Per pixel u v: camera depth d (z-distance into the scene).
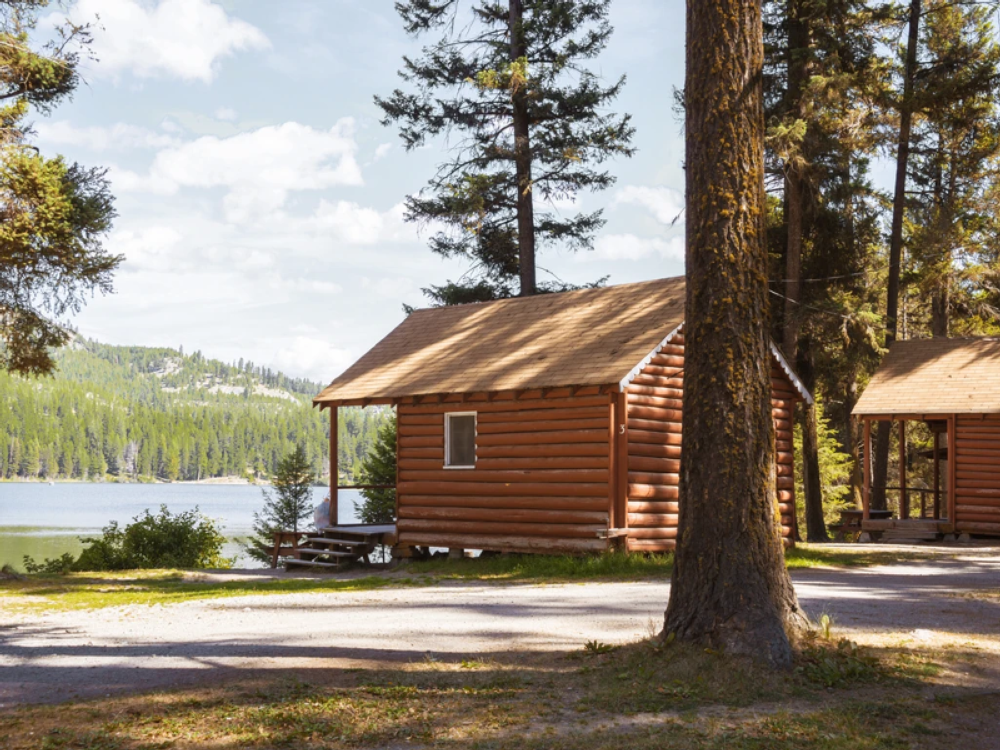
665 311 19.92
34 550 46.78
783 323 29.25
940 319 37.03
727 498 8.84
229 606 13.55
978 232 34.97
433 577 17.55
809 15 26.36
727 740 6.55
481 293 34.31
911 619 11.21
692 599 8.88
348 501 133.25
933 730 6.91
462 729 6.86
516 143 30.39
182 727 6.84
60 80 21.75
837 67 26.95
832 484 45.66
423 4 31.86
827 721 7.02
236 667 8.80
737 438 8.91
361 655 9.34
